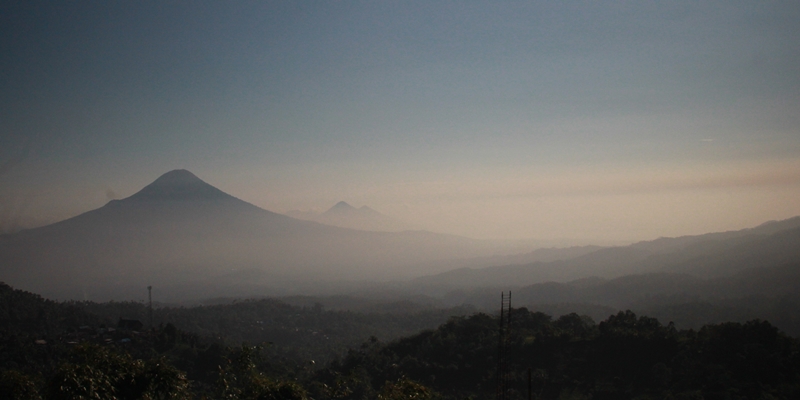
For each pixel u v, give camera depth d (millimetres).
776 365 40969
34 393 15945
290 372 50906
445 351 52188
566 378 45656
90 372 15203
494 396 43094
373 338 62938
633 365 46000
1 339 47906
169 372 17391
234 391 19281
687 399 38719
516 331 55344
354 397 42250
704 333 48000
